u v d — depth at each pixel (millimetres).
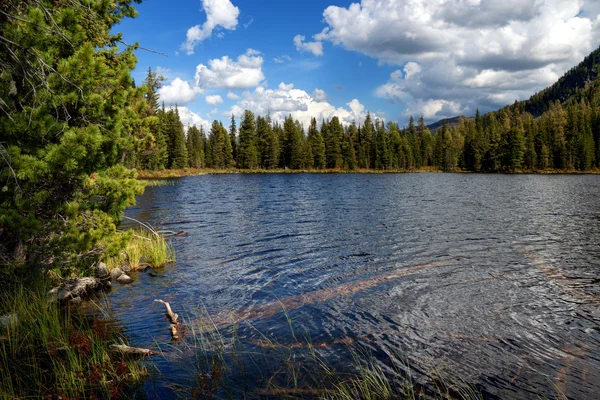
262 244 16359
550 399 5406
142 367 6055
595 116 114312
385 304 9234
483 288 10438
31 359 5996
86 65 7500
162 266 12781
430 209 28219
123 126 9688
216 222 22250
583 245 15883
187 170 93062
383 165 117062
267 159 113125
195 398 5168
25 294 7855
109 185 9656
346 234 18625
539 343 7176
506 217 24031
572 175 87812
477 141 115125
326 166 119375
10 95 7410
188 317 8367
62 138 7133
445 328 7848
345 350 6848
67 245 8461
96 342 6414
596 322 8156
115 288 10344
